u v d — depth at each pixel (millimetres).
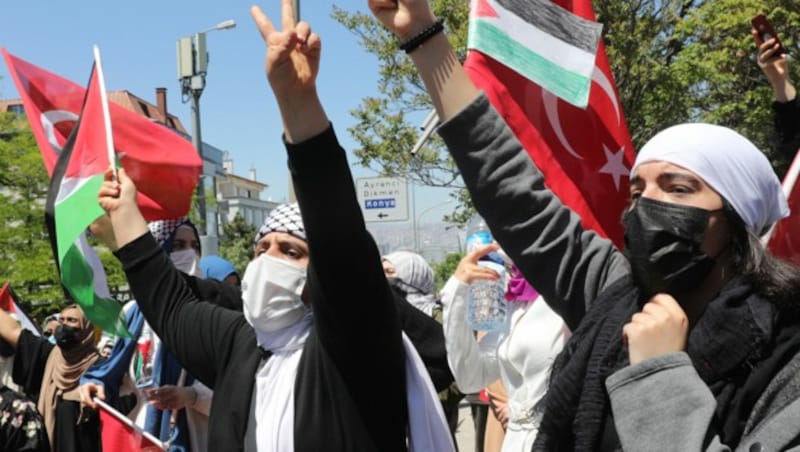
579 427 1805
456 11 12180
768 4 11859
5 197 20062
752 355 1652
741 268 1762
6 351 5430
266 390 2445
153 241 2852
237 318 2689
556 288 2357
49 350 5488
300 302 2502
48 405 4996
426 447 2316
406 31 2396
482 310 3621
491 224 2420
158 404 3918
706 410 1576
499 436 4734
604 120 3307
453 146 2408
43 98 4012
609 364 1809
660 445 1572
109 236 3182
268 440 2346
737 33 11906
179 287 2799
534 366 3465
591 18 3398
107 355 4543
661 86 11664
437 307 5336
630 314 1870
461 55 11953
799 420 1527
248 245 46906
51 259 20484
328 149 2109
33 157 19922
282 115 2115
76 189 3258
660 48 12562
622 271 2289
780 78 3738
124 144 4031
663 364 1646
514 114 3086
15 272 20141
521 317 3613
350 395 2229
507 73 3094
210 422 2543
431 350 3256
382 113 13852
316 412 2271
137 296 2801
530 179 2396
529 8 2820
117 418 4121
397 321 2277
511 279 3650
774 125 3838
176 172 4148
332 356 2225
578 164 3195
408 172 14023
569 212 2404
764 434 1552
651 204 1816
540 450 1915
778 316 1671
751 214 1787
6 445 4730
